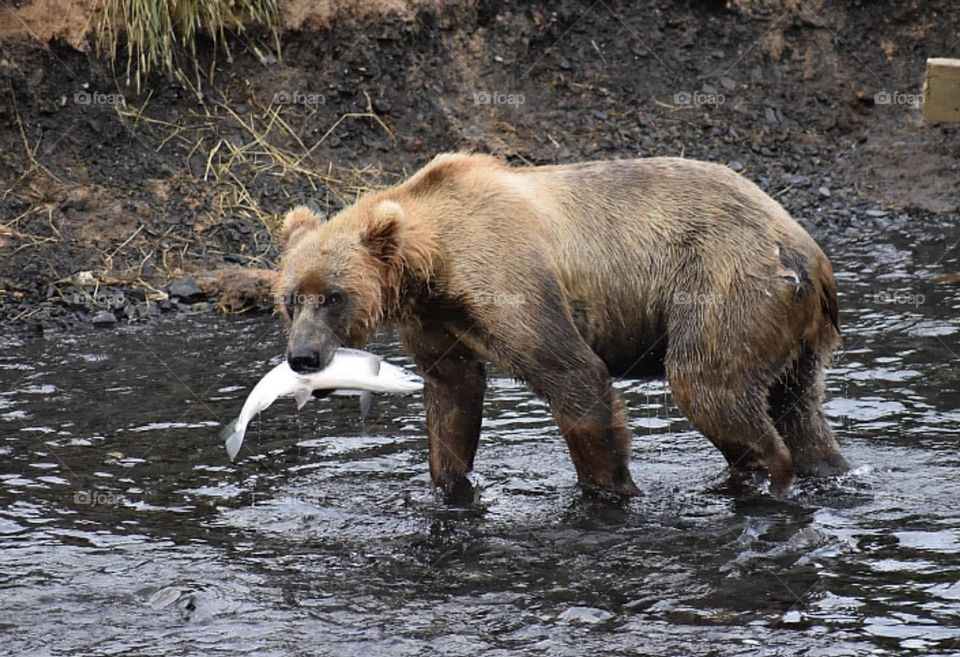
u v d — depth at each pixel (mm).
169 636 9289
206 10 20969
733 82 23625
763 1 24031
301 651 9039
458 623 9406
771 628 9180
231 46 21422
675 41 23891
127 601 9859
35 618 9570
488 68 22719
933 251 19516
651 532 11039
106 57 20391
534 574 10266
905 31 24156
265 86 21359
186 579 10211
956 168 22219
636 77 23469
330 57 21672
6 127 19562
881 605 9477
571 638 9117
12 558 10578
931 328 16281
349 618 9539
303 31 21609
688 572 10195
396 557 10656
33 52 19953
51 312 17188
